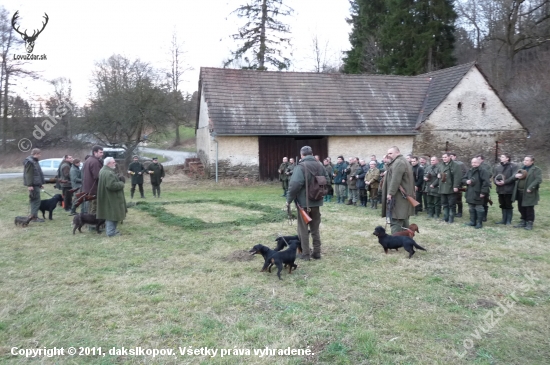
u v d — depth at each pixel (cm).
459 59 4000
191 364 394
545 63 2808
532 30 2902
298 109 2273
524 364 397
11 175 2583
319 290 581
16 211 1280
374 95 2464
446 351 415
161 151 4928
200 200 1530
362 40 4044
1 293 570
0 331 459
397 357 404
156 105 2516
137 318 491
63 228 1009
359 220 1122
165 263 715
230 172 2155
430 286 599
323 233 954
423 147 2345
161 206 1377
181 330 459
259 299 550
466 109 2380
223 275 647
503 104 2420
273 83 2372
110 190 900
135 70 2656
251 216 1178
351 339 439
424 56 3419
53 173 2191
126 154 2486
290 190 704
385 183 838
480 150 2402
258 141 2184
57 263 711
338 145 2266
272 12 3241
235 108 2189
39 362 398
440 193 1103
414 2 3531
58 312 507
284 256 638
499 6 3136
